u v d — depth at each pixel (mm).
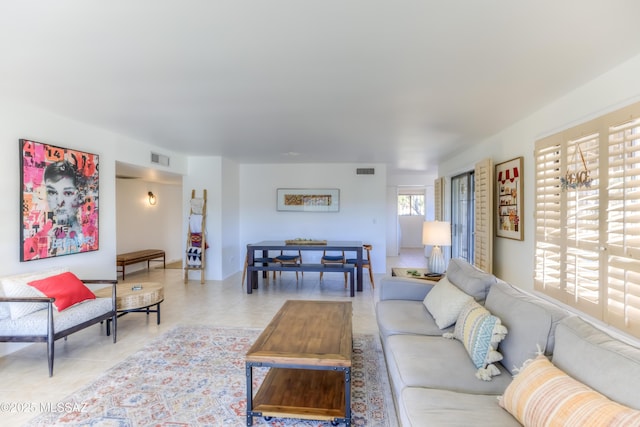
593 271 2518
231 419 2074
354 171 7027
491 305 2148
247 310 4387
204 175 6266
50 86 2684
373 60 2242
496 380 1705
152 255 7125
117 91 2803
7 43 1992
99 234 4043
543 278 3207
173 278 6473
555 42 1997
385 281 3295
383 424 2018
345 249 5406
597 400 1112
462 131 4191
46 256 3324
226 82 2615
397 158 6344
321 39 1970
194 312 4301
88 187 3848
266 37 1945
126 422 2035
